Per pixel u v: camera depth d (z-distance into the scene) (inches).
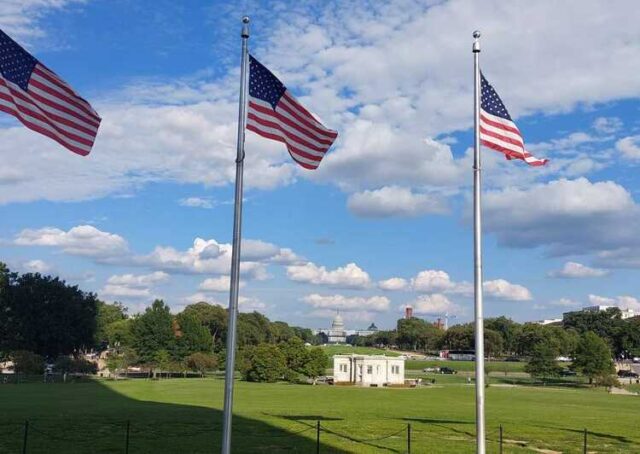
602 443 1432.1
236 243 784.3
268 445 1295.5
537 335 7751.0
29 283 5064.0
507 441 1427.2
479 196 907.4
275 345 4758.9
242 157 806.5
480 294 882.8
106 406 2176.4
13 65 821.9
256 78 861.2
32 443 1267.2
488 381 5152.6
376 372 4530.0
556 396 3457.2
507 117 978.1
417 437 1451.8
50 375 4451.3
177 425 1576.0
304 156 865.5
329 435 1448.1
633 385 5191.9
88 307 5383.9
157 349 5280.5
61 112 837.2
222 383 3954.2
